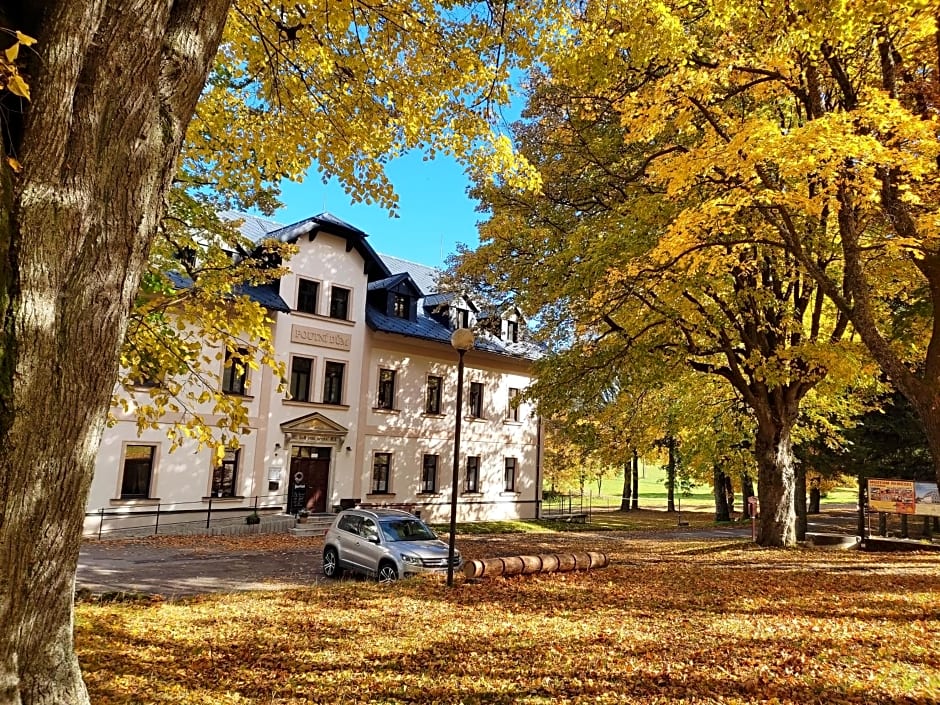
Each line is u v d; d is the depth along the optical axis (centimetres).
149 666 616
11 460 315
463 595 1022
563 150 1683
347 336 2808
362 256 2905
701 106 1067
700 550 1775
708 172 1057
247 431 779
